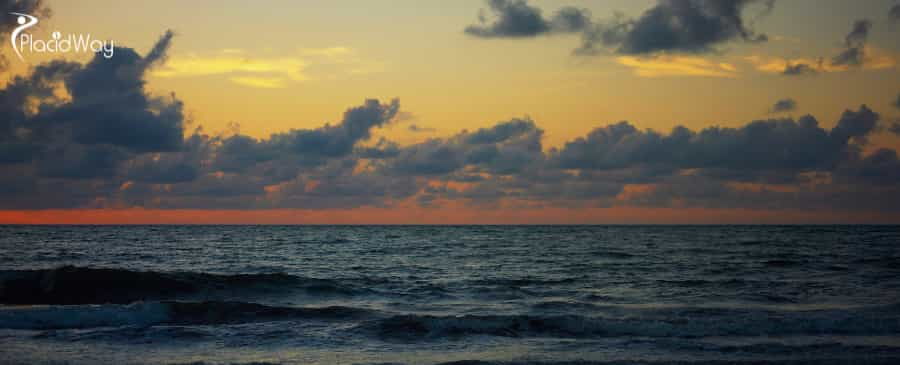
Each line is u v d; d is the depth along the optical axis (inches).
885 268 1508.4
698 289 1117.7
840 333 721.0
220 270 1525.6
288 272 1488.7
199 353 624.1
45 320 768.3
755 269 1505.9
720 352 629.6
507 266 1660.9
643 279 1296.8
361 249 2509.8
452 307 935.7
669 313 849.5
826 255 2026.3
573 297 1034.1
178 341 672.4
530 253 2231.8
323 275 1417.3
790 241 3260.3
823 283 1195.9
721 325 748.0
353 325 759.7
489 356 620.1
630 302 970.1
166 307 824.9
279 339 690.8
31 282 1032.2
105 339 671.1
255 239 3494.1
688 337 711.7
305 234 4675.2
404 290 1120.8
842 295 1027.9
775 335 714.8
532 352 638.5
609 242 3265.3
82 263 1680.6
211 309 836.0
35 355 597.9
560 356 615.8
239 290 1071.0
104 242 2901.1
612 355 619.5
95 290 1025.5
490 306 941.2
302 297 1041.5
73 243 2775.6
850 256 1961.1
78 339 668.7
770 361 586.6
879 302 956.0
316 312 848.9
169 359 597.6
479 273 1462.8
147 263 1704.0
